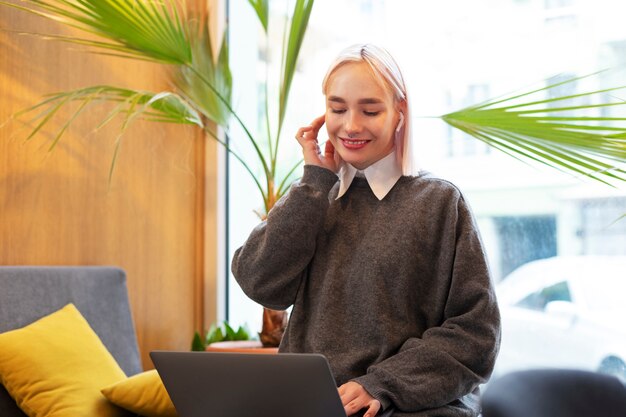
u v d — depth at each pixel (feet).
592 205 9.13
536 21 9.45
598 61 9.09
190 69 10.09
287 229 6.34
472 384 5.89
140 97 9.95
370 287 6.17
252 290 6.56
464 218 6.15
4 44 9.21
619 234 8.96
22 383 8.01
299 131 6.69
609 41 9.03
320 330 6.27
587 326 9.14
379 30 10.44
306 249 6.39
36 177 9.46
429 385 5.73
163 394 8.09
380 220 6.33
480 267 6.00
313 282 6.47
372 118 6.21
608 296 9.04
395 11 10.33
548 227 9.41
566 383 4.68
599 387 4.68
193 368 5.29
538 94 9.39
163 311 10.99
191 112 10.07
